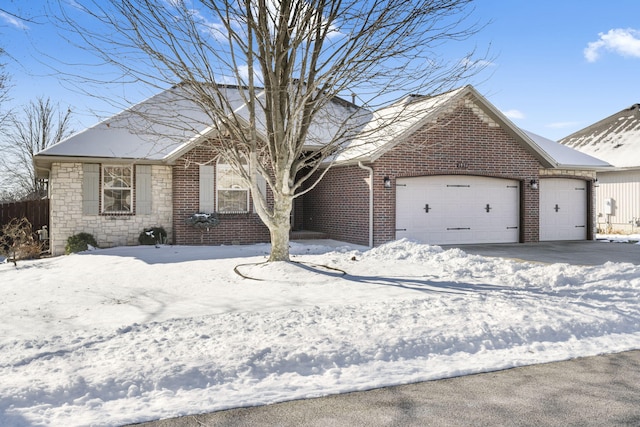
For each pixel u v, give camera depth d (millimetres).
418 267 11961
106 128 17750
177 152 16547
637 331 6887
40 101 41438
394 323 6625
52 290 9898
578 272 10914
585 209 20828
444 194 18047
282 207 11406
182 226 17281
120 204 17219
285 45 10789
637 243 19125
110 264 12891
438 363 5613
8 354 5535
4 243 15703
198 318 6984
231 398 4609
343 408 4453
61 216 16547
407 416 4297
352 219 17938
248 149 11414
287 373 5219
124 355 5414
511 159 18891
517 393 4809
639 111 30922
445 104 17172
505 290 9023
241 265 11961
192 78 10250
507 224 19078
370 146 17203
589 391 4855
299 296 8758
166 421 4180
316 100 10914
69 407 4371
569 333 6590
